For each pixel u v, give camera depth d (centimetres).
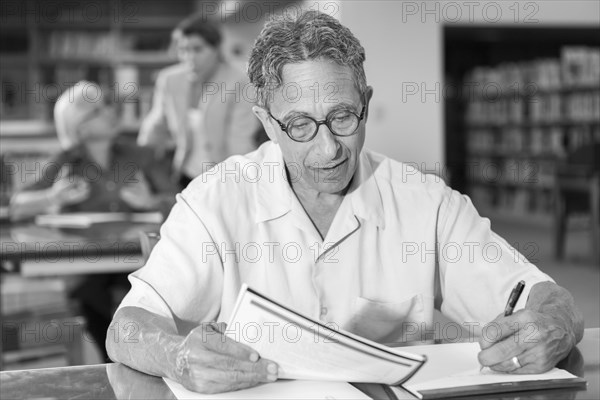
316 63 117
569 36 772
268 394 102
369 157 147
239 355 101
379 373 103
